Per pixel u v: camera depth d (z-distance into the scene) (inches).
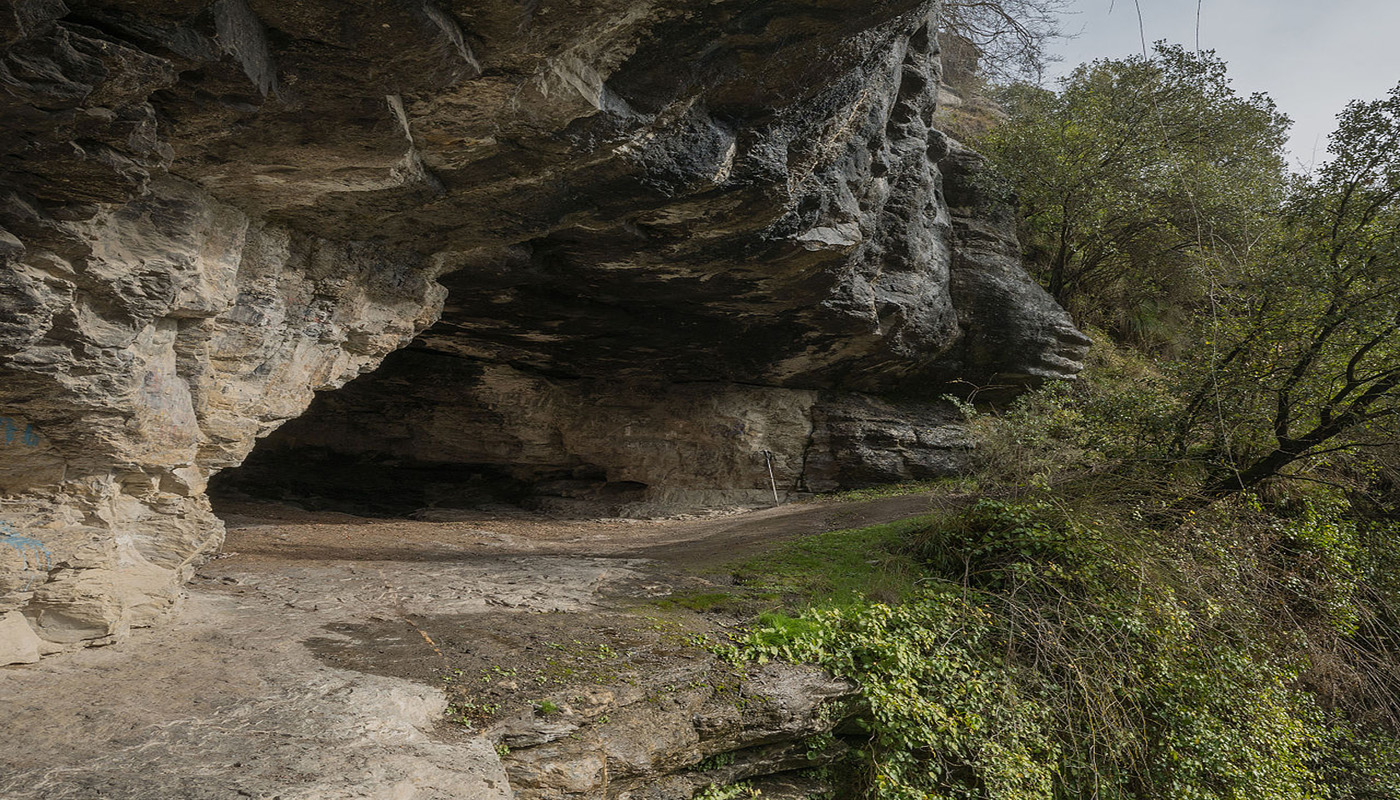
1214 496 390.0
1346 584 366.9
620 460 572.4
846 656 273.0
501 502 593.0
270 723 173.9
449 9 162.6
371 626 248.8
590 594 312.3
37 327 160.7
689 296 439.5
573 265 386.9
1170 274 714.8
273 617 250.1
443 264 299.1
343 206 227.8
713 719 230.8
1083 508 349.4
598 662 238.8
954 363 601.3
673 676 239.0
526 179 229.3
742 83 230.7
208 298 205.2
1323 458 396.2
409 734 181.8
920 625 298.0
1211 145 707.4
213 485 539.5
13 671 186.4
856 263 454.3
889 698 265.1
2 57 125.1
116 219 175.5
